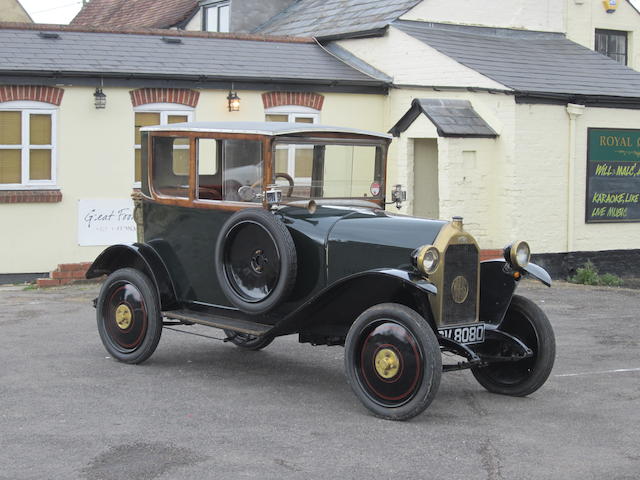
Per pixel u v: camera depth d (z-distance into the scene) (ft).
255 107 50.60
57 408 21.48
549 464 17.76
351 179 25.50
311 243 22.94
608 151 50.24
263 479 16.78
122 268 26.94
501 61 51.60
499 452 18.48
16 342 29.12
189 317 25.02
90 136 46.52
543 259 48.55
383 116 54.65
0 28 48.06
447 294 21.68
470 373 26.08
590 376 25.53
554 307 37.65
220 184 24.68
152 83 47.65
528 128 47.57
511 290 22.62
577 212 49.42
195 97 48.80
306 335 24.13
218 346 29.30
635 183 51.29
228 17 72.69
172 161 25.91
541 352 22.66
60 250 46.11
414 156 50.78
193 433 19.58
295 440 19.15
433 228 21.81
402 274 20.42
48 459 17.80
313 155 24.54
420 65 52.31
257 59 52.70
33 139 45.34
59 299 38.24
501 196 47.98
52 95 45.34
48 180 45.80
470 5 57.31
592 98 48.75
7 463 17.56
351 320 23.06
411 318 20.27
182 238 25.63
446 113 48.08
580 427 20.39
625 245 51.16
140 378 24.68
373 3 59.88
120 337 26.43
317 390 23.63
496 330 22.77
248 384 24.21
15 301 37.60
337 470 17.28
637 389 24.03
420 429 20.06
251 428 20.02
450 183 47.09
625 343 30.27
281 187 23.86
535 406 22.27
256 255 23.25
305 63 54.08
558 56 55.47
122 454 18.13
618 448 18.84
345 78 52.80
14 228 44.91
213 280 24.94
